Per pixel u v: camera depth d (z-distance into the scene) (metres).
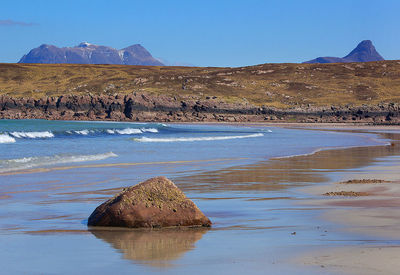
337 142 45.00
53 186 15.59
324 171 20.69
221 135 57.91
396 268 6.30
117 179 17.66
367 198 13.16
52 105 130.75
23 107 130.25
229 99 142.38
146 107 130.62
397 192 14.31
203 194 14.17
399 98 160.75
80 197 13.55
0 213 10.94
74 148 32.84
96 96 132.62
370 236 8.38
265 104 150.25
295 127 97.69
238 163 24.17
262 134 60.12
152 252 7.39
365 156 28.98
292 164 23.77
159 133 64.06
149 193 9.87
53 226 9.63
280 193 14.36
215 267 6.48
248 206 12.02
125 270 6.37
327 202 12.52
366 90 174.00
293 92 174.00
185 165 23.03
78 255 7.20
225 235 8.74
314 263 6.60
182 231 9.22
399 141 48.00
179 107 133.88
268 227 9.41
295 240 8.14
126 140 44.00
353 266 6.42
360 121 130.88
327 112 137.50
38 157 24.47
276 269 6.35
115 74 196.38
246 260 6.84
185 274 6.17
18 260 6.91
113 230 9.30
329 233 8.68
